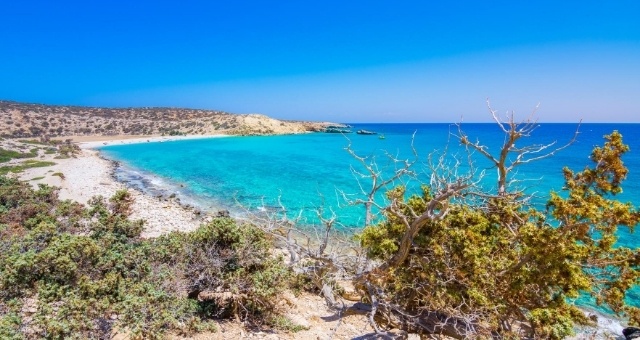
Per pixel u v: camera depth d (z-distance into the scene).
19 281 8.34
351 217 24.89
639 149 75.00
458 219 7.93
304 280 12.90
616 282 7.47
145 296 8.48
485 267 7.20
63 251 8.96
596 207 6.57
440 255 7.38
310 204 29.86
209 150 81.06
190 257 10.70
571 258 6.55
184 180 43.12
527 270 6.82
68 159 58.72
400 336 8.34
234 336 9.62
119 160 63.12
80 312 7.31
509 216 8.25
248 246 10.91
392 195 7.91
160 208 28.41
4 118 108.81
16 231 12.95
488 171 32.81
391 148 75.88
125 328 8.06
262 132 133.50
